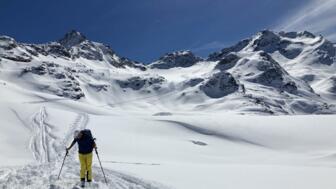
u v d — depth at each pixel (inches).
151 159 1839.3
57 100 6692.9
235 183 821.2
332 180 948.6
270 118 4128.9
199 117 4092.0
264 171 1127.0
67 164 839.1
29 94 6894.7
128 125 3230.8
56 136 2065.7
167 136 3198.8
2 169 686.5
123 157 1779.0
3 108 2751.0
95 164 1008.2
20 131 2180.1
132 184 624.4
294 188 817.5
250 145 3390.7
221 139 3449.8
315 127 3784.5
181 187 681.6
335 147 3304.6
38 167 740.7
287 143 3484.3
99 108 6599.4
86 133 582.9
